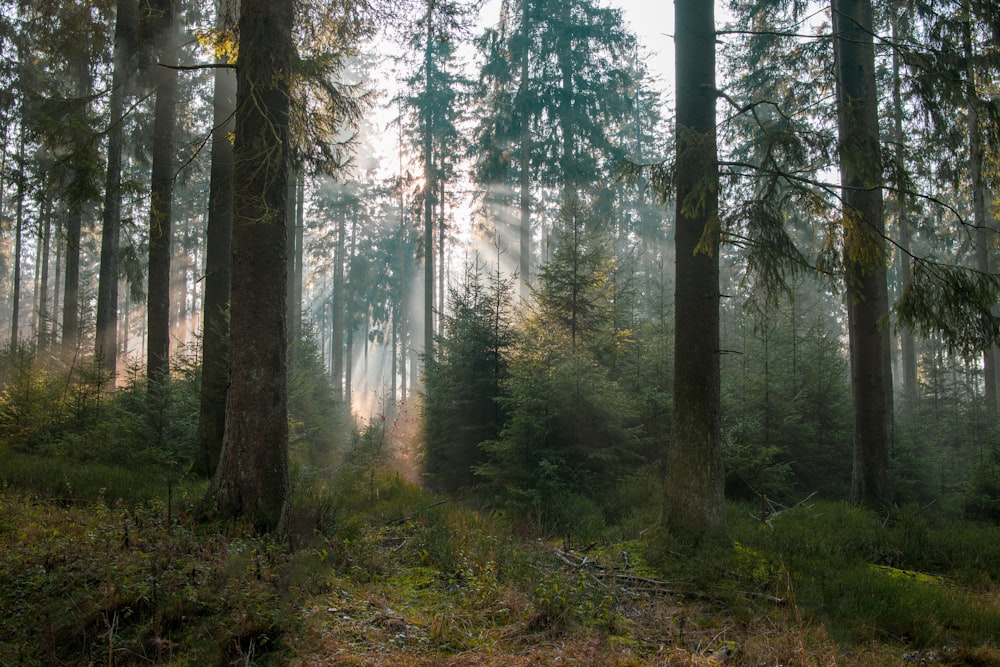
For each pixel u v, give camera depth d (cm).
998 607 603
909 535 838
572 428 1015
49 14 1112
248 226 687
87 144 788
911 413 1744
